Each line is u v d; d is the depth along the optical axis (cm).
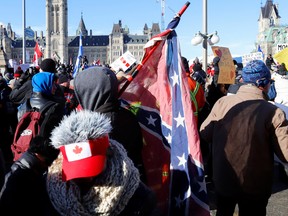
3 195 251
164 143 377
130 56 721
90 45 16862
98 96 316
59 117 457
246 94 382
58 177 214
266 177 368
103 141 207
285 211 582
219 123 388
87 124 206
